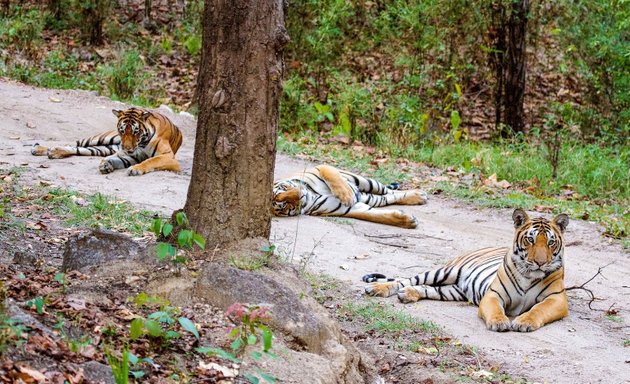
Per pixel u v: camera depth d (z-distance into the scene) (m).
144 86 17.89
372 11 20.09
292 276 6.50
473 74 18.48
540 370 6.55
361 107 16.14
